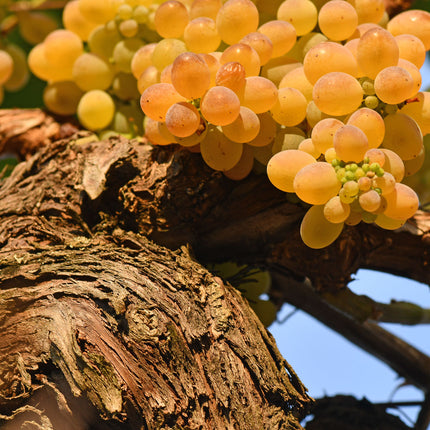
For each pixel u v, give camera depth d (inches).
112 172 27.5
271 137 26.2
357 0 27.4
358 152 24.6
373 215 24.9
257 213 26.9
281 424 25.2
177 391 25.1
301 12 26.8
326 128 25.1
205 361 25.5
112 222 27.3
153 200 27.0
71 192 27.7
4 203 27.7
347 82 25.2
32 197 27.8
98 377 25.0
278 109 25.9
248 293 27.9
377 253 27.7
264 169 26.9
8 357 25.6
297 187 24.8
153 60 26.9
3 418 25.3
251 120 25.5
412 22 26.8
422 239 27.5
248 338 25.9
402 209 24.9
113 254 26.4
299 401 25.5
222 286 26.4
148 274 26.1
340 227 25.4
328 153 25.1
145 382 25.1
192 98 25.3
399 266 28.0
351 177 24.6
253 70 25.8
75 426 25.2
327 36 26.8
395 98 25.0
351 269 27.6
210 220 27.1
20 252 26.6
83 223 27.3
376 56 25.2
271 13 27.6
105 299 25.6
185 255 26.8
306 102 26.1
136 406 25.0
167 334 25.4
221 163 26.1
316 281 27.9
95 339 25.3
